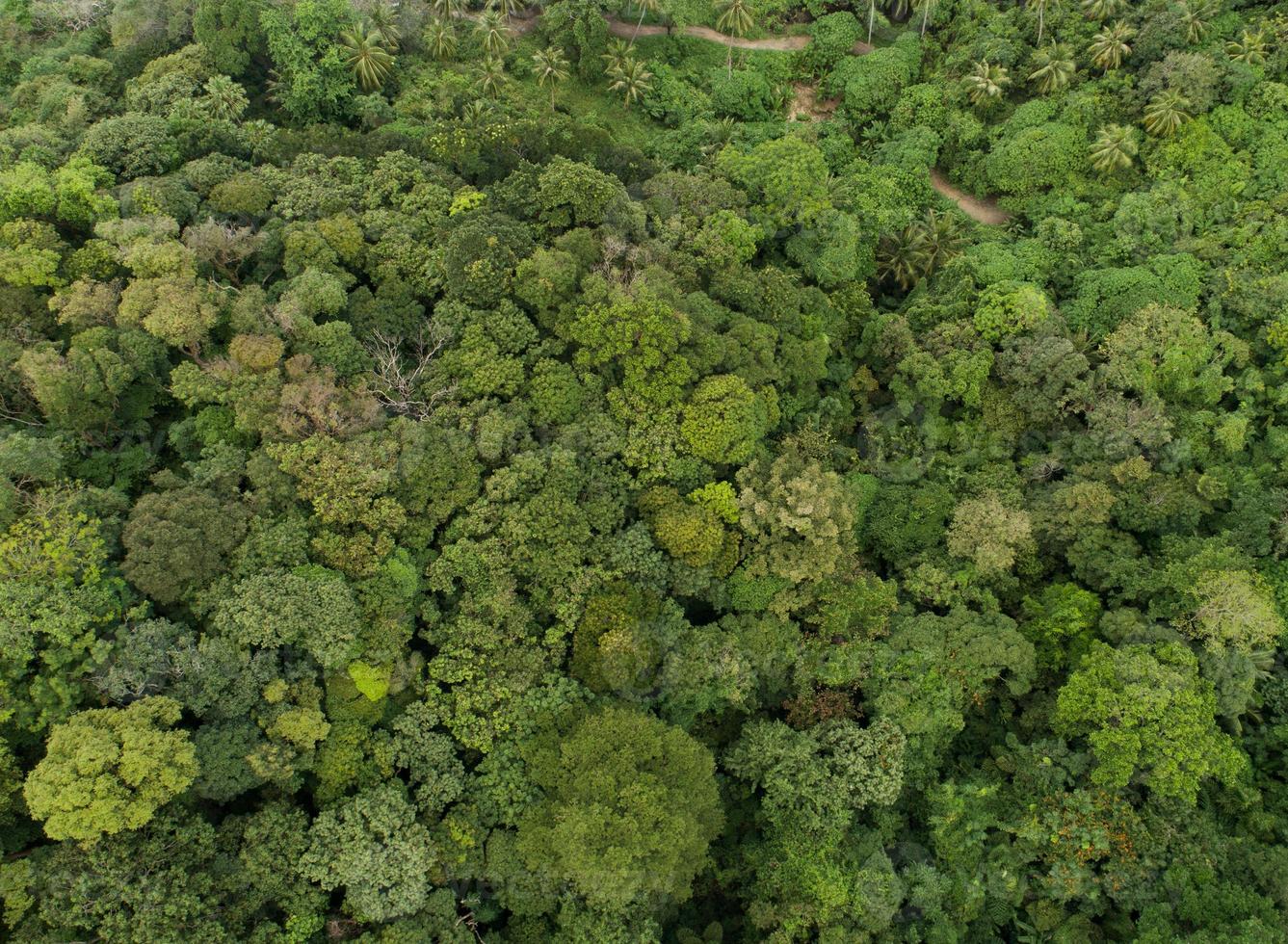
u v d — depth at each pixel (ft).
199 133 180.14
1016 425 170.71
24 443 121.39
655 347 146.51
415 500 131.75
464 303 155.02
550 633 127.85
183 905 98.27
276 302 148.25
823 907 119.14
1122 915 124.16
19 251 142.72
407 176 174.70
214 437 133.08
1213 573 137.18
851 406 179.42
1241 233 185.68
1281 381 169.27
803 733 132.05
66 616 106.83
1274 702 138.21
